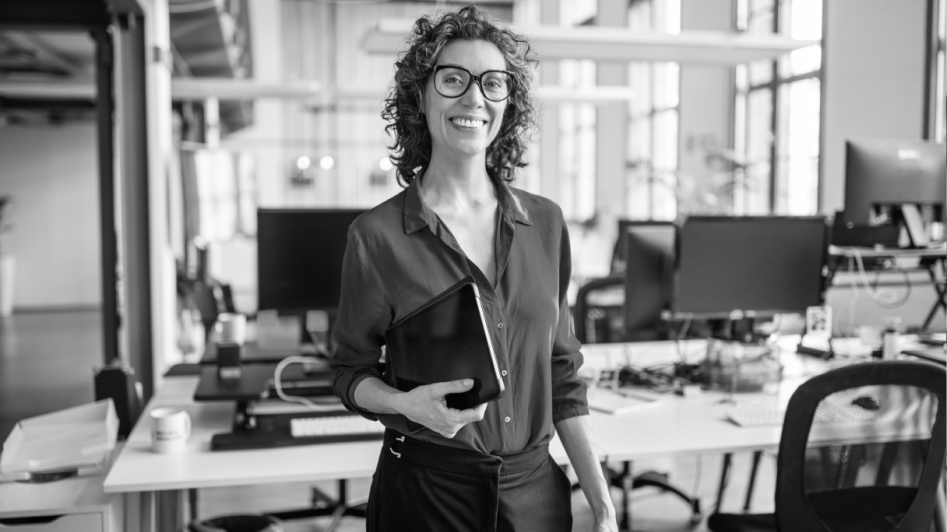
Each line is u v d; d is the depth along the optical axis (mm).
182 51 9016
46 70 9219
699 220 2918
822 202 5500
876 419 1909
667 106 9898
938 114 4543
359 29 16047
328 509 3336
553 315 1495
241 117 13680
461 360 1304
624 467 3492
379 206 1485
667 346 3643
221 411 2586
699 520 3396
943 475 1915
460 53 1422
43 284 12172
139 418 2596
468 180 1486
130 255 4906
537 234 1524
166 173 5574
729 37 4492
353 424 2311
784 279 3037
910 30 4695
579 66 12797
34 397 6023
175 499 2264
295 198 15805
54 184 12141
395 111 1564
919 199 3352
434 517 1404
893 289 4113
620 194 11125
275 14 15375
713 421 2422
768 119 7285
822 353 3268
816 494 1926
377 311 1453
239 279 13633
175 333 6035
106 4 4477
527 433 1463
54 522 1939
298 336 3500
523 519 1427
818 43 4688
